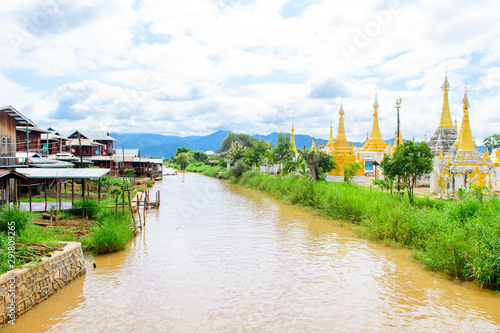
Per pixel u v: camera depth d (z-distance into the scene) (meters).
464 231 13.75
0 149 23.09
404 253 16.20
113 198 30.48
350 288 12.34
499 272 12.01
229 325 9.78
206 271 14.09
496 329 9.51
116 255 16.19
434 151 41.34
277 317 10.26
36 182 29.92
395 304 11.07
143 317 10.21
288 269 14.30
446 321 9.97
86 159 49.31
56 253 12.09
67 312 10.44
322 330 9.52
